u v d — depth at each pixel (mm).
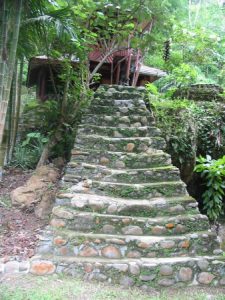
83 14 4863
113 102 4695
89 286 3041
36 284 2973
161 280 3207
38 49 5219
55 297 2758
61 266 3182
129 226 3477
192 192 4965
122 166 4059
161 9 6578
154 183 3867
